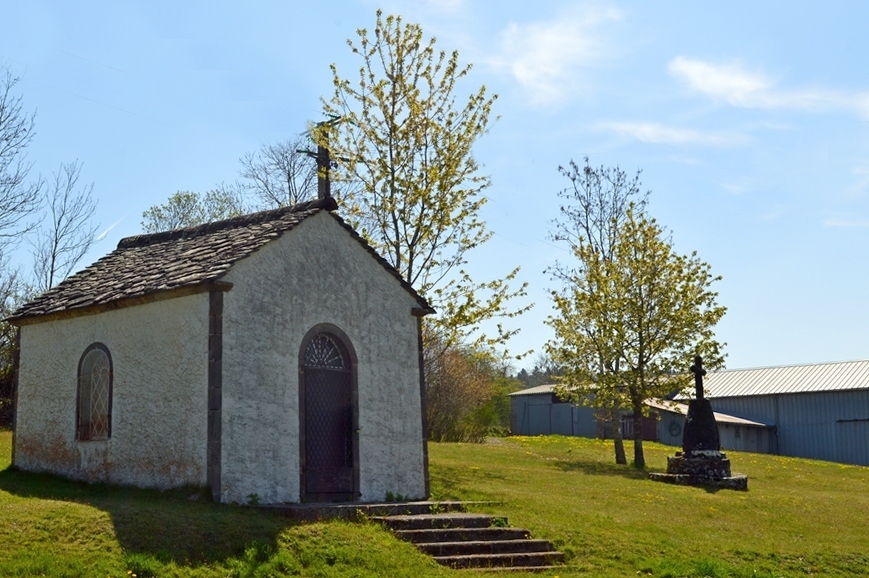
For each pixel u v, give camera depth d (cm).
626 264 3525
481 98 2830
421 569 1384
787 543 1905
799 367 6081
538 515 1833
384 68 2811
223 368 1600
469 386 4831
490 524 1670
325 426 1795
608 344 3481
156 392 1684
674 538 1798
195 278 1627
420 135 2778
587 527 1772
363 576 1305
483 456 3284
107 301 1772
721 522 2073
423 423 1984
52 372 1934
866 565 1784
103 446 1777
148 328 1722
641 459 3447
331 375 1823
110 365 1788
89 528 1307
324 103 2803
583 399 3750
